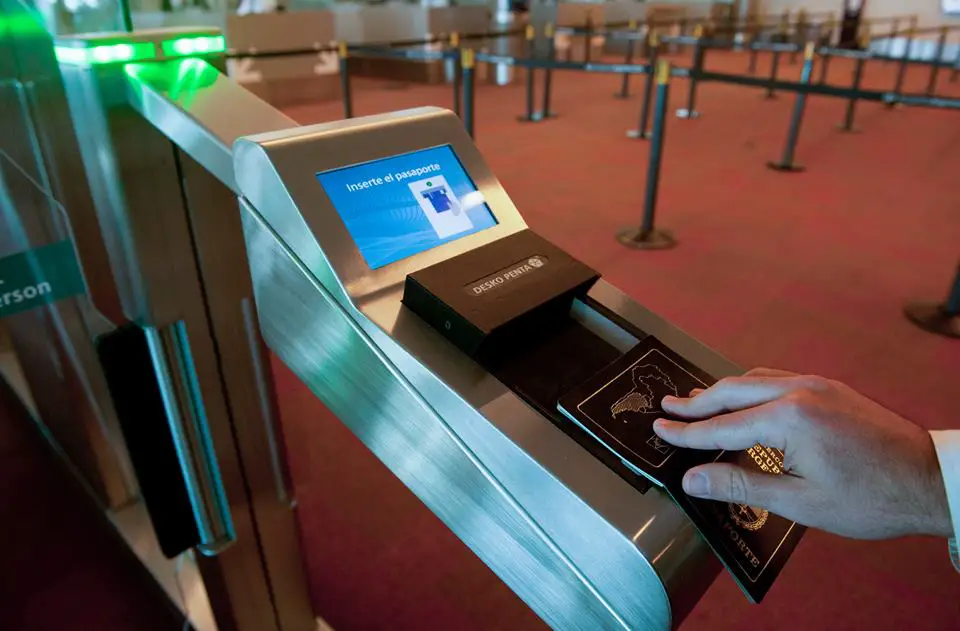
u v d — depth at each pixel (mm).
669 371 551
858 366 2232
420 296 543
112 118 674
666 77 2879
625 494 461
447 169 655
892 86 7559
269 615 1150
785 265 2938
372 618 1403
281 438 1003
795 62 9320
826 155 4684
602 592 470
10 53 831
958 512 435
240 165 568
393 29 7336
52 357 1449
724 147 4879
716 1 10844
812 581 1488
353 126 602
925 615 1413
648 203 3117
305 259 555
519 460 477
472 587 1482
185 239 778
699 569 468
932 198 3795
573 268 603
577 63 3850
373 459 1849
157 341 817
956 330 2416
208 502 959
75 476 1749
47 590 1549
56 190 941
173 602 1399
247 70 5762
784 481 449
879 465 435
